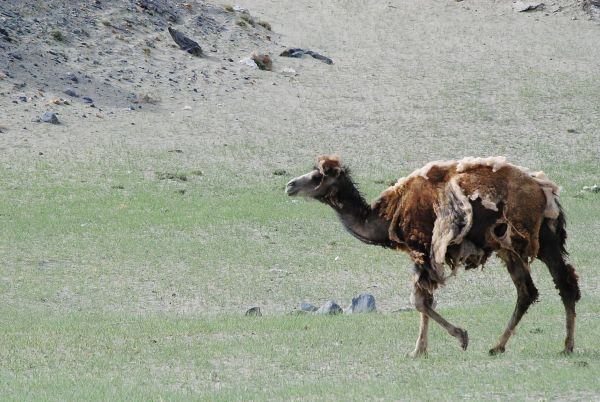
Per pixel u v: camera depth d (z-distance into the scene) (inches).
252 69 7253.9
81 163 5162.4
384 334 2257.6
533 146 6008.9
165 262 3705.7
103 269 3577.8
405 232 1923.0
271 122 6225.4
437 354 1990.7
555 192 1911.9
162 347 2160.4
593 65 7815.0
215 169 5265.8
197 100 6520.7
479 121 6451.8
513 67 7696.9
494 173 1881.2
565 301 1926.7
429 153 5821.9
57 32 6948.8
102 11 7608.3
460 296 3267.7
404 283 3501.5
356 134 6107.3
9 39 6648.6
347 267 3722.9
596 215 4621.1
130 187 4827.8
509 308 2728.8
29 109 5885.8
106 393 1653.5
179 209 4490.7
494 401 1531.7
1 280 3380.9
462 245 1877.5
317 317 2615.7
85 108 6067.9
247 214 4436.5
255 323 2501.2
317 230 4279.0
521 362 1852.9
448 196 1868.8
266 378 1800.0
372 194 4926.2
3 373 1884.8
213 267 3668.8
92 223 4197.8
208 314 2955.2
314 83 7130.9
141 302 3186.5
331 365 1910.7
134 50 7130.9
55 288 3314.5
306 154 5664.4
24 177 4852.4
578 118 6550.2
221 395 1625.2
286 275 3592.5
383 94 6958.7
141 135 5748.0
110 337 2306.8
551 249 1925.4
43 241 3905.0
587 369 1742.1
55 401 1589.6
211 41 7711.6
